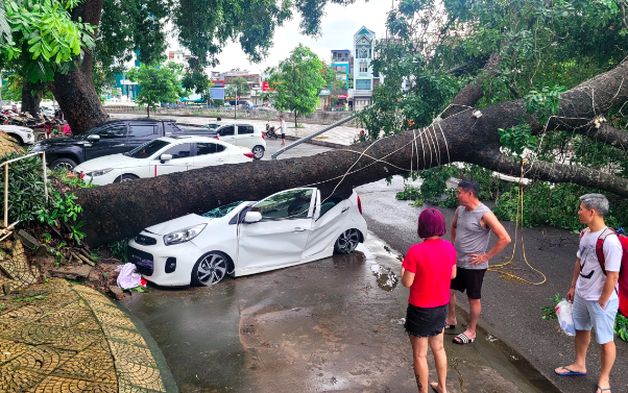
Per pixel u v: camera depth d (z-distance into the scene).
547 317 5.80
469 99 8.44
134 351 4.31
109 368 3.84
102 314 4.97
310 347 4.83
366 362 4.57
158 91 33.34
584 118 7.59
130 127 13.80
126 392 3.54
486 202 12.65
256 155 21.16
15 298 5.15
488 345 5.09
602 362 4.13
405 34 9.12
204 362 4.45
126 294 6.09
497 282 7.04
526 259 8.12
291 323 5.40
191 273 6.32
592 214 4.09
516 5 7.96
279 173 7.62
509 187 12.52
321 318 5.57
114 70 23.09
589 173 7.88
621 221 9.43
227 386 4.05
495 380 4.33
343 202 8.28
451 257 3.78
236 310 5.72
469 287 5.01
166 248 6.27
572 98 7.54
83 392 3.47
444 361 3.90
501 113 7.57
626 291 4.13
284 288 6.53
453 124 7.75
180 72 35.16
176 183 7.18
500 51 7.96
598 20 7.67
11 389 3.44
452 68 9.49
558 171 7.79
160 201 7.04
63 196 6.73
